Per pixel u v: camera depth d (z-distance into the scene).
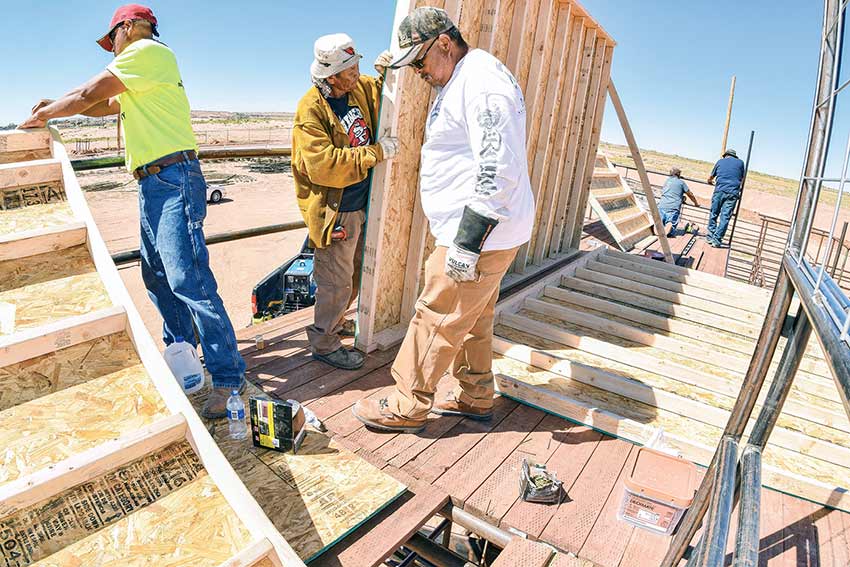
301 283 8.70
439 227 2.48
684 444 2.86
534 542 2.27
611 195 9.09
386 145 3.24
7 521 1.67
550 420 3.16
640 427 2.96
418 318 2.67
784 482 2.66
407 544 2.64
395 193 3.61
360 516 2.26
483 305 2.61
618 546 2.28
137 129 2.63
